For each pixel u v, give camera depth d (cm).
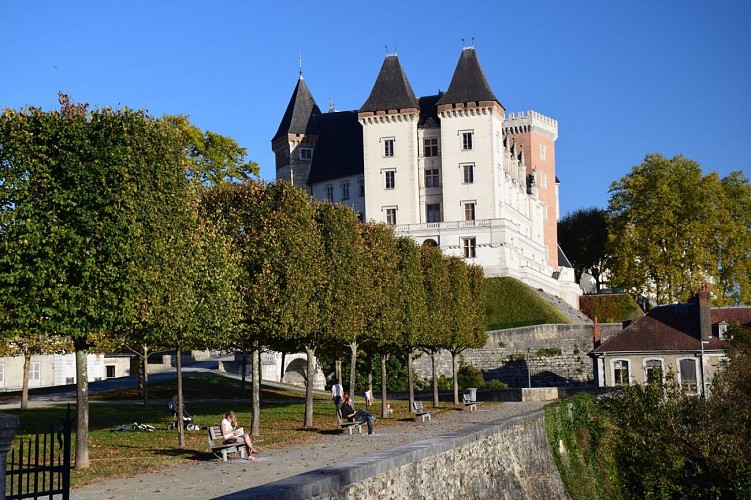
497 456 2973
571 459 4028
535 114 15812
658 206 10712
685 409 5031
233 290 3875
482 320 7356
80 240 2891
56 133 2958
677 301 10375
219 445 2967
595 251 15550
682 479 4806
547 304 10894
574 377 8869
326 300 4462
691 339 7100
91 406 5203
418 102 12362
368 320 5062
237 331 3938
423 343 5912
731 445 4825
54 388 6806
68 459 1669
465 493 2527
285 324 4053
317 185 13200
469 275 7312
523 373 8975
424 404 6600
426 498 2217
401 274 5675
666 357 7069
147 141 3130
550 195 15938
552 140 16300
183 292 3297
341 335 4631
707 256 10494
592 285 15838
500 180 11831
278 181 4278
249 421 4622
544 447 3681
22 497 1630
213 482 2417
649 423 4859
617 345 7231
